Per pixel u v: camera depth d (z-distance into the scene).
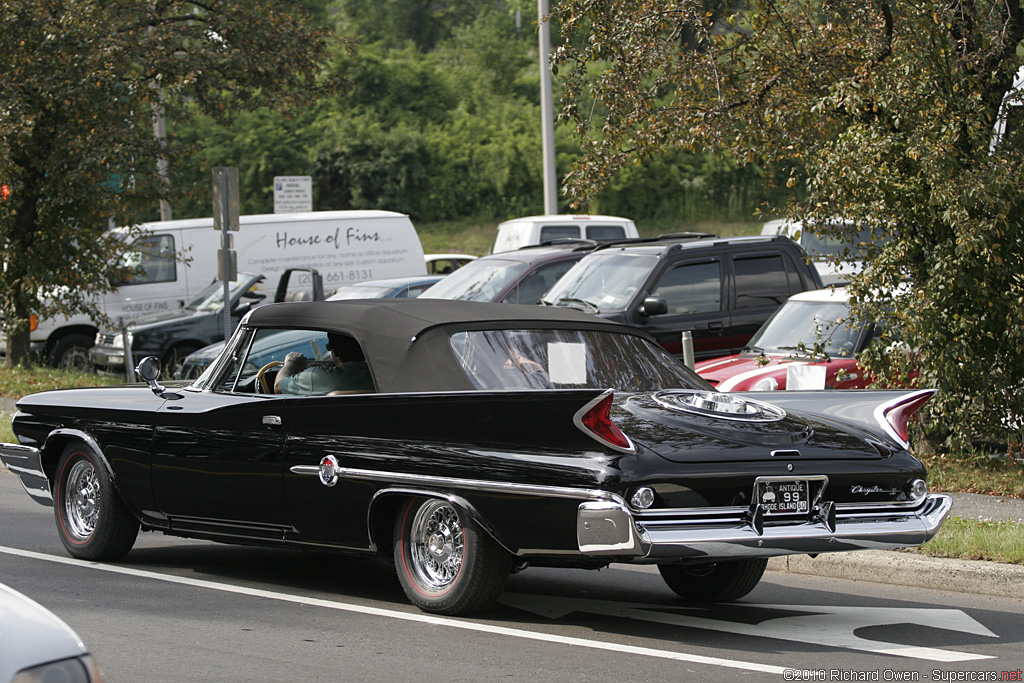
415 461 15.16
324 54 51.94
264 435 16.88
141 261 55.72
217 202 39.25
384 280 47.50
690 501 13.85
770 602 17.83
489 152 133.38
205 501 17.72
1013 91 27.73
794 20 31.14
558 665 13.51
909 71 26.80
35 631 7.24
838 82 28.62
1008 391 27.77
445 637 14.66
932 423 28.67
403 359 15.90
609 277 37.53
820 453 14.70
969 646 14.98
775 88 31.05
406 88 142.50
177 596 17.06
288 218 59.19
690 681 12.94
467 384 15.55
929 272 27.34
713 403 15.47
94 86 43.03
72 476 19.92
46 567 19.08
